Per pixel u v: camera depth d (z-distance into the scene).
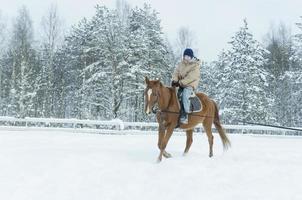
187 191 8.20
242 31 38.03
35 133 18.53
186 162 10.76
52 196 7.85
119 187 8.46
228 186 8.56
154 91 10.61
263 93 36.91
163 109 11.06
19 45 49.66
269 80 44.97
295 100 39.69
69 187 8.42
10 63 49.78
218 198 7.76
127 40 39.59
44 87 45.97
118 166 10.23
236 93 36.47
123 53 38.91
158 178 9.13
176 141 17.25
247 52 37.41
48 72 47.12
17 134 17.67
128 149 13.40
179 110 11.29
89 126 36.31
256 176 9.41
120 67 38.19
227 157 12.02
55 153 11.77
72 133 19.53
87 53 42.09
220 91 38.41
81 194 8.00
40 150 12.34
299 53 37.59
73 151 12.26
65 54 50.75
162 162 10.77
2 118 19.98
